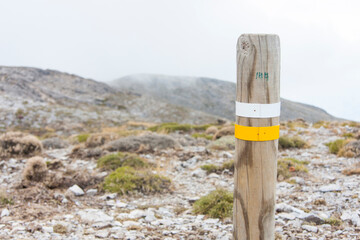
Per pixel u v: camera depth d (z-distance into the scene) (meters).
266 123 2.59
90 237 4.52
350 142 12.19
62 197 6.74
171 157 12.15
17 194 6.78
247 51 2.56
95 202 6.82
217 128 22.84
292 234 4.45
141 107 117.62
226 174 9.68
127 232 4.75
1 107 58.41
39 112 59.50
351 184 7.20
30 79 126.06
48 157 12.18
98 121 62.22
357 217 4.94
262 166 2.62
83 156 12.17
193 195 7.70
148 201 7.12
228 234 4.67
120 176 8.16
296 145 14.43
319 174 9.04
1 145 12.00
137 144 13.45
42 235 4.48
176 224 5.35
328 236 4.33
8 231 4.60
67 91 124.75
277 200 6.59
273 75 2.58
